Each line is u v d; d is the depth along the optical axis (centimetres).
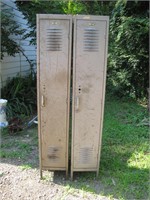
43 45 250
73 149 282
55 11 652
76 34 247
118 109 573
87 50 252
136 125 466
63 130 278
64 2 793
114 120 488
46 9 629
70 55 253
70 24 246
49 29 246
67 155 286
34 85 625
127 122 484
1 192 266
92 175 300
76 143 280
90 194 263
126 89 672
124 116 520
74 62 254
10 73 637
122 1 621
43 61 254
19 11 635
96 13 956
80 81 259
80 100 264
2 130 437
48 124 275
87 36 248
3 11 556
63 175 300
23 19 673
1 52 538
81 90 262
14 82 600
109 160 333
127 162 330
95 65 256
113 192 267
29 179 289
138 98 660
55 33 247
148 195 264
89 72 257
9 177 292
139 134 424
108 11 948
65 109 270
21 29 618
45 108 268
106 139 401
